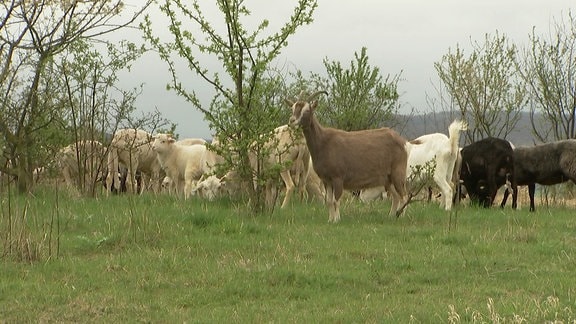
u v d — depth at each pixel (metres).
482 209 19.84
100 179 21.92
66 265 11.94
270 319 9.56
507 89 30.06
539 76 29.25
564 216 18.23
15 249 12.38
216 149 16.70
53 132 20.06
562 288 10.77
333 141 16.69
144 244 13.41
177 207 16.86
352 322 9.38
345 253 12.94
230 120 16.36
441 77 30.61
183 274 11.60
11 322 9.54
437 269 11.99
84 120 20.91
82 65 20.30
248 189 17.02
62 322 9.57
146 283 11.05
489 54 30.14
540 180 21.25
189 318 9.66
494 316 9.12
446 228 15.62
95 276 11.44
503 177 21.05
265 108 16.59
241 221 15.17
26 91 19.34
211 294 10.63
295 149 19.39
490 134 30.27
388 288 11.02
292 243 13.58
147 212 15.55
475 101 30.14
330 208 16.58
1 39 19.02
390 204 20.67
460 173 21.52
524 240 14.31
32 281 11.16
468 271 11.91
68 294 10.52
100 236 13.52
